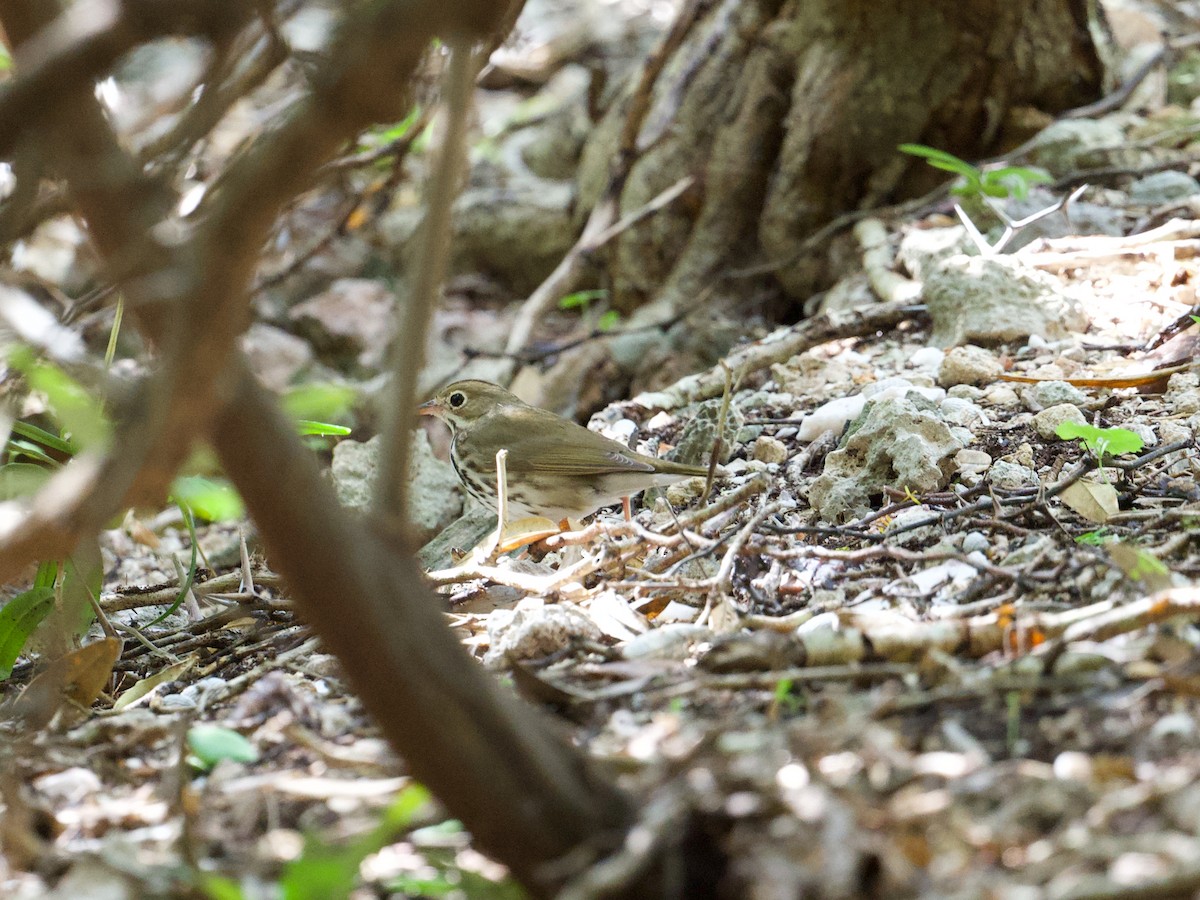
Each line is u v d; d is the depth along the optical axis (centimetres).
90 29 373
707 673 632
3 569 404
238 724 656
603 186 1816
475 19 395
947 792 471
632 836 420
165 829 546
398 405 444
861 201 1578
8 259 652
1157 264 1265
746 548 787
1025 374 1104
